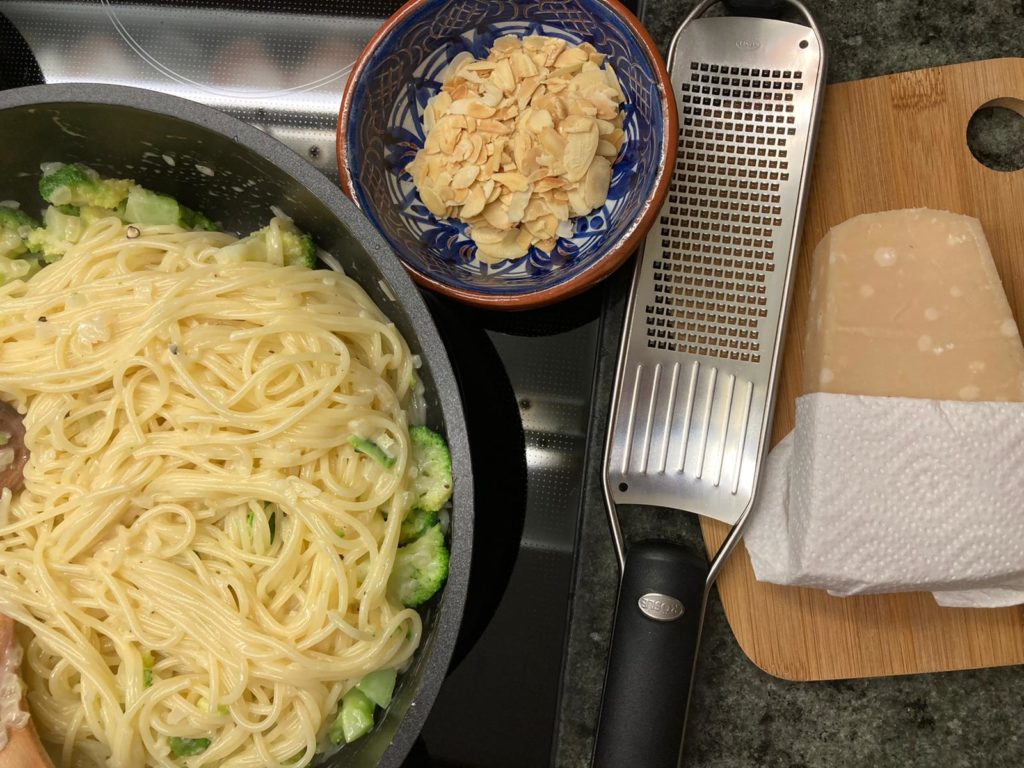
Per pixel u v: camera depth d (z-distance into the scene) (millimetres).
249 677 281
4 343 304
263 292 302
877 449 309
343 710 292
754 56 334
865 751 331
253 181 303
